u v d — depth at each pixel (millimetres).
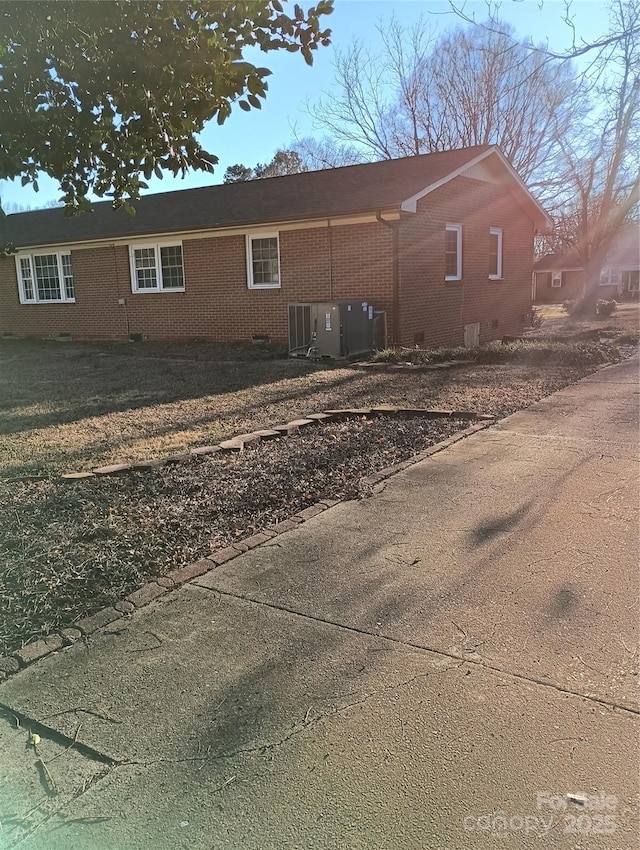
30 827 2029
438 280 15188
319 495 5035
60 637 3115
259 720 2498
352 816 2037
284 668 2824
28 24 3168
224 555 3969
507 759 2254
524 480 5254
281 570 3764
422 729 2416
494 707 2527
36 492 5094
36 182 4070
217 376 11086
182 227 15789
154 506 4762
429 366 11656
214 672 2814
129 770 2264
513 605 3297
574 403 8234
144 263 17672
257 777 2211
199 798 2131
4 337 20938
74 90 3527
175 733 2445
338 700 2600
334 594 3467
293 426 7105
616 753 2268
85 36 3258
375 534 4250
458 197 15766
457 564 3779
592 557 3814
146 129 3678
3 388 10328
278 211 14883
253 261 15656
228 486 5199
